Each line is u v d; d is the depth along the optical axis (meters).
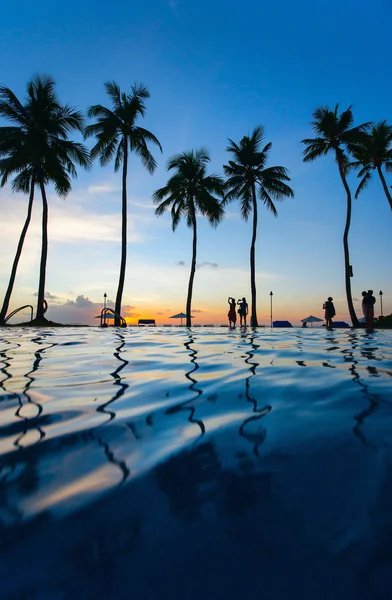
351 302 20.98
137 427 1.53
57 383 2.52
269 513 0.84
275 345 5.78
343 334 10.00
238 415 1.71
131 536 0.76
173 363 3.54
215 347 5.41
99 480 1.02
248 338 7.74
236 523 0.80
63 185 19.89
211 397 2.09
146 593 0.61
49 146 20.19
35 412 1.77
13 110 19.17
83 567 0.67
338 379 2.64
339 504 0.88
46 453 1.24
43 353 4.48
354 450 1.24
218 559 0.69
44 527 0.79
